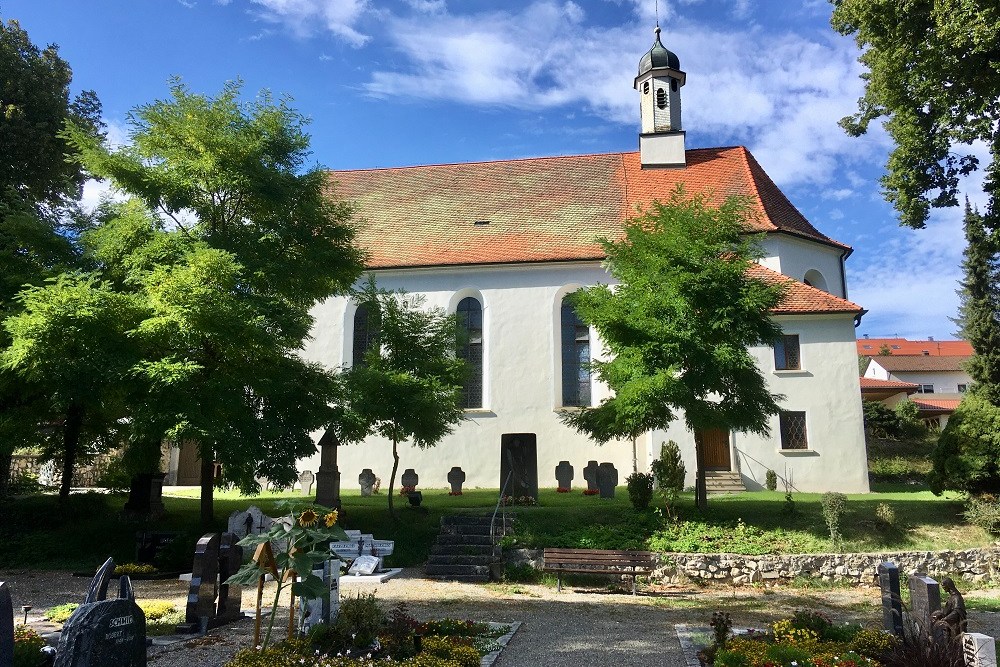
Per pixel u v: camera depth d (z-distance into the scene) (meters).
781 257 29.25
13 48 26.23
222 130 18.08
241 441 16.78
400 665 8.07
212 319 16.08
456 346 21.89
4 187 24.80
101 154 17.45
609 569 15.90
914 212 20.62
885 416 37.91
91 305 15.82
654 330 18.34
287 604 12.94
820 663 8.27
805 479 26.22
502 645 10.34
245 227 19.09
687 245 18.92
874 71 20.28
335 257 19.69
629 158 35.78
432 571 16.83
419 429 19.86
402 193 35.22
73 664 6.52
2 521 19.78
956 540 18.05
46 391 18.28
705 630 11.55
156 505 21.06
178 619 11.38
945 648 8.11
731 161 33.59
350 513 20.89
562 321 29.06
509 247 30.14
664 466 19.17
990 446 19.06
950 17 16.64
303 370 20.06
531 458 21.88
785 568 16.92
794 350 27.28
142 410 16.19
